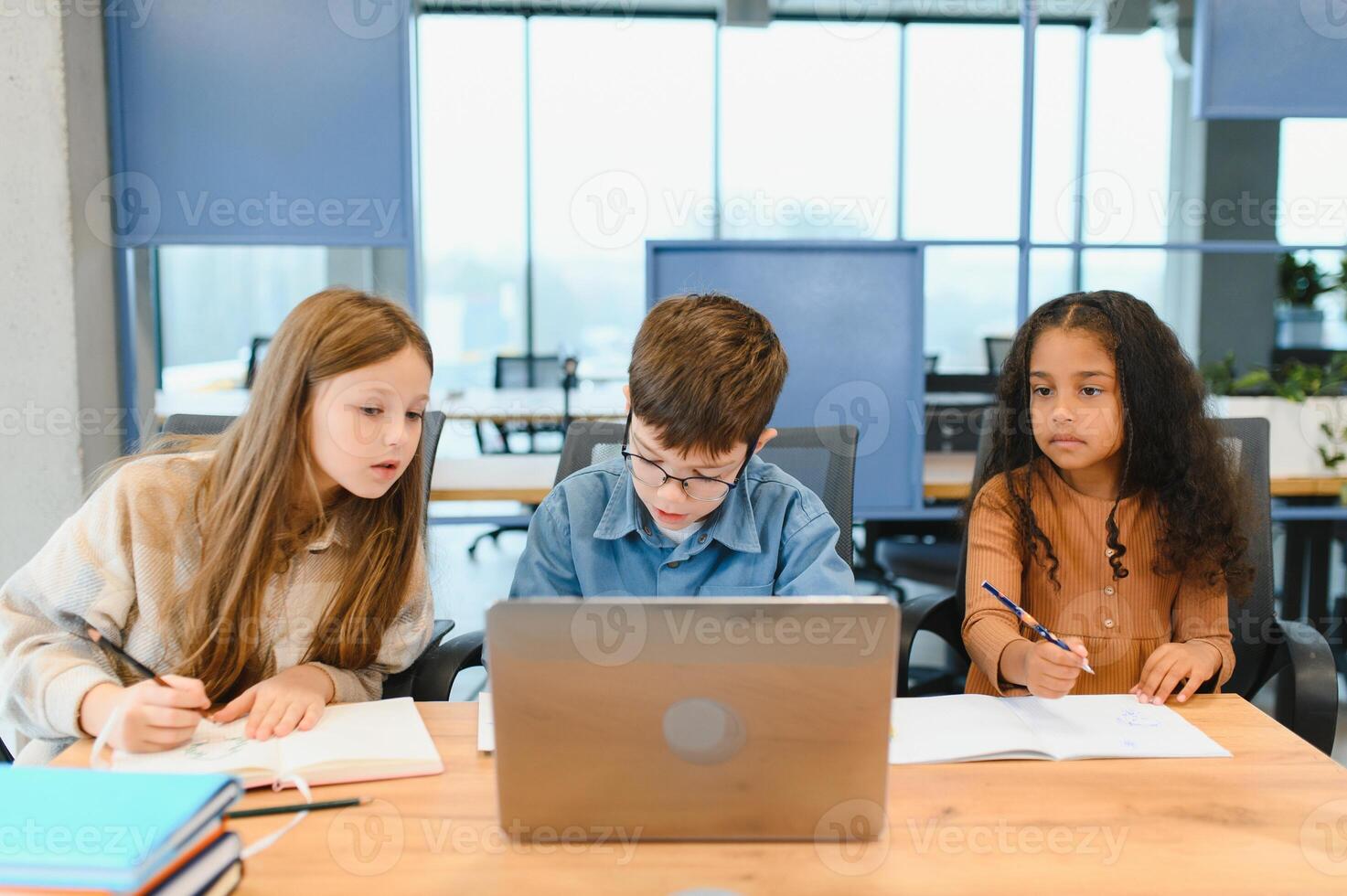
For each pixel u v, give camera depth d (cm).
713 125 669
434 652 138
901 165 674
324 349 112
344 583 124
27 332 214
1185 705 117
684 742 77
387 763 96
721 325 113
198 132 226
